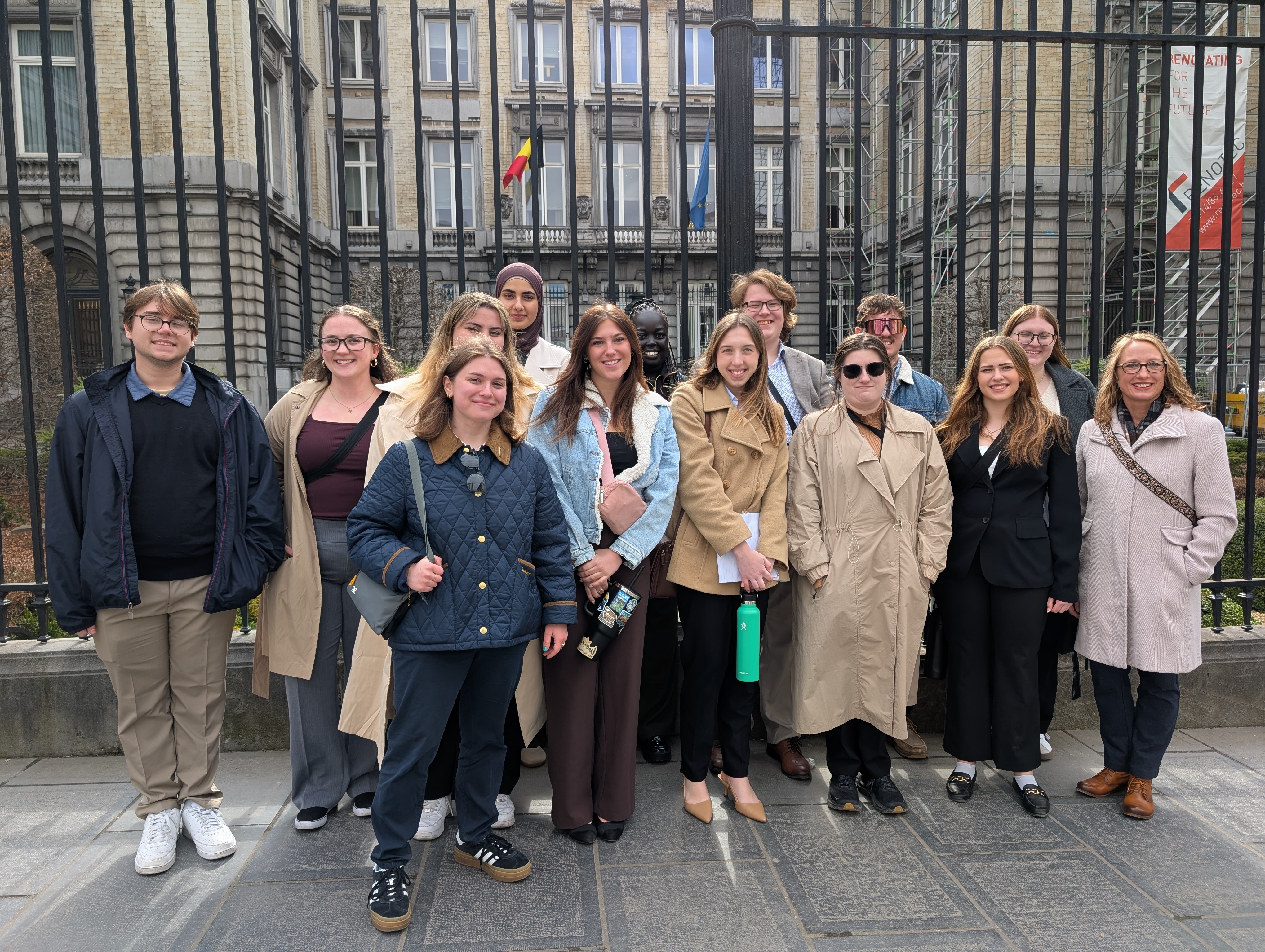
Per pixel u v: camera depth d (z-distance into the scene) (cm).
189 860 262
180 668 262
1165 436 294
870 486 293
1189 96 839
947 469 303
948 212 1580
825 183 357
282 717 349
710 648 283
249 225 1398
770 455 294
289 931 225
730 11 350
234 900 240
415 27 340
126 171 1406
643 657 340
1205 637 379
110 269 1416
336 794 283
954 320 1407
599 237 2012
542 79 2045
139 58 1440
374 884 233
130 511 251
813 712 289
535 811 297
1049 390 345
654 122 2039
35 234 1418
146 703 259
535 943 219
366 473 279
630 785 275
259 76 340
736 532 275
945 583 307
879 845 271
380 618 221
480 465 231
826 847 270
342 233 339
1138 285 1504
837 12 1891
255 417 270
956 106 1595
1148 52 1434
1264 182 369
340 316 279
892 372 299
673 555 292
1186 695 375
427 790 273
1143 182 1418
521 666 241
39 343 855
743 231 358
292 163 1697
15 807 297
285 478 284
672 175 2047
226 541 259
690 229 2011
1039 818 290
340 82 337
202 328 1356
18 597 505
